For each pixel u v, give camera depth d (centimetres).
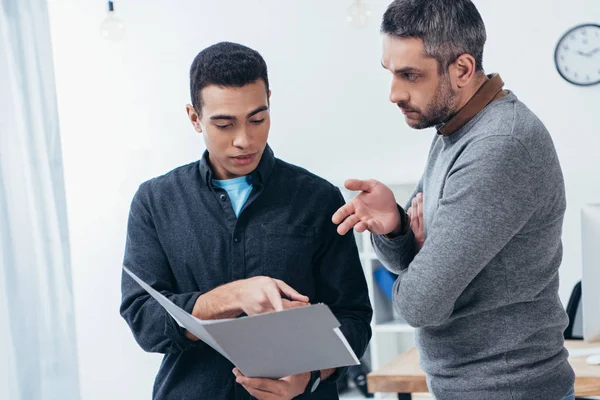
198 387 157
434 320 144
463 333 151
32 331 262
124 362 426
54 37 430
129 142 427
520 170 140
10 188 263
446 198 143
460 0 146
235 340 128
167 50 422
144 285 139
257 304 140
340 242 163
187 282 160
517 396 150
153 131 426
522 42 384
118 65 427
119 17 398
